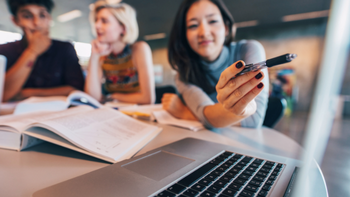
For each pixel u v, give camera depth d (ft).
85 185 0.82
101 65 5.12
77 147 1.22
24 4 5.31
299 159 1.06
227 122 1.71
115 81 5.04
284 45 17.78
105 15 4.75
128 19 4.92
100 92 4.94
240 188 0.79
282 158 1.08
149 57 4.69
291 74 17.21
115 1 5.42
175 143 1.36
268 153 1.22
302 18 15.51
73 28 11.93
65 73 5.61
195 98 2.22
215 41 2.45
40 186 0.89
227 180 0.85
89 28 12.28
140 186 0.81
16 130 1.32
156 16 14.43
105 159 1.14
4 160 1.17
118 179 0.87
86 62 7.36
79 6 10.43
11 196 0.81
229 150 1.23
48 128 1.25
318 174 0.90
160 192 0.77
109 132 1.48
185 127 1.98
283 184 0.82
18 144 1.32
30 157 1.22
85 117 1.60
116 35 4.83
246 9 13.66
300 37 17.08
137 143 1.42
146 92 4.49
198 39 2.43
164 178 0.87
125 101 4.56
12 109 2.68
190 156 1.12
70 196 0.75
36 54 5.32
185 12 2.49
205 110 1.96
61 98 3.01
